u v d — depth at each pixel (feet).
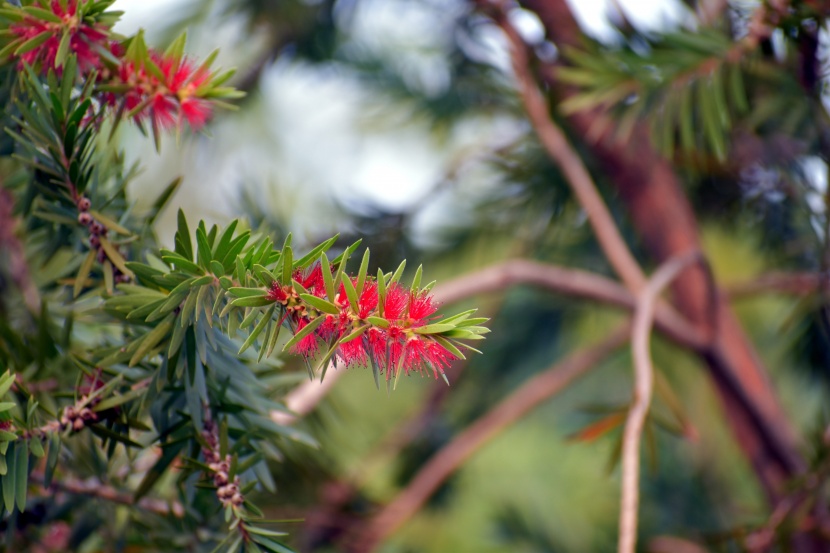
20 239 4.99
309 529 6.04
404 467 8.38
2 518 4.67
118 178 4.73
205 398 4.61
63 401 4.71
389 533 6.52
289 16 7.90
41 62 4.58
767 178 6.49
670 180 6.11
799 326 6.34
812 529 5.32
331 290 4.36
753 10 5.05
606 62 5.17
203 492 4.81
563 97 6.04
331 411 5.66
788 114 5.42
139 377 4.64
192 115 4.61
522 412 7.04
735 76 5.10
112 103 4.62
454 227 8.71
